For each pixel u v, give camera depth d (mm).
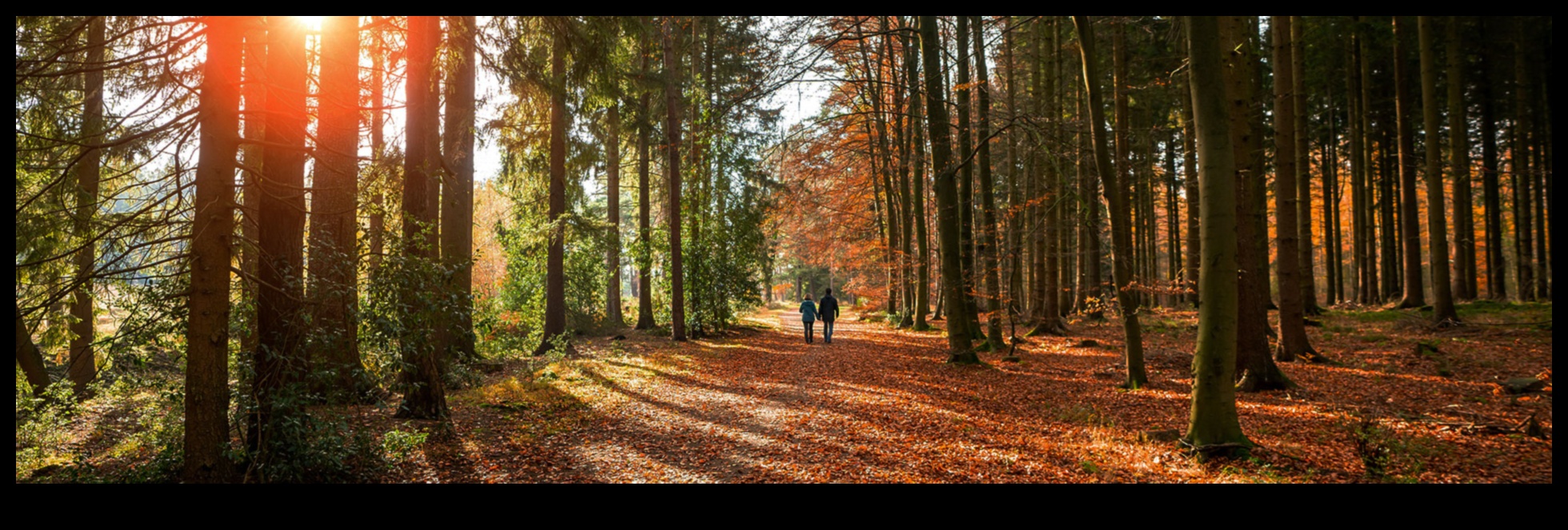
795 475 5703
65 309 8984
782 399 9227
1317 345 12312
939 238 12227
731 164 19656
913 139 18047
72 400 5988
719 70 20359
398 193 7508
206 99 4422
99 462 5832
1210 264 5934
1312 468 5465
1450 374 8953
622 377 11023
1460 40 15836
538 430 7270
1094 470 5629
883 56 16844
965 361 11867
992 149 17031
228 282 4641
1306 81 18219
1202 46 5855
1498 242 19453
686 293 19156
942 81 12508
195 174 4578
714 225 20109
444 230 10281
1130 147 17188
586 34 8156
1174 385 9367
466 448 6488
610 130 17188
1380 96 20203
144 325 4828
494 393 9211
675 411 8398
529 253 18000
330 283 5453
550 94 8898
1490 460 5477
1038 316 17859
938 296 24438
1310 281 17719
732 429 7398
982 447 6430
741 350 15719
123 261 4746
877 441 6738
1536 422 6023
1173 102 19328
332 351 5492
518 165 15609
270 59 5160
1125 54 15844
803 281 58719
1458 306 16516
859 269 32094
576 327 18969
